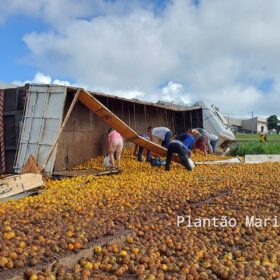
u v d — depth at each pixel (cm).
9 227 638
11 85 2342
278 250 654
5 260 518
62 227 678
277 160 2462
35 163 1395
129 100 2056
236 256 635
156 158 1839
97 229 689
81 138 1925
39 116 1554
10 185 1102
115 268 551
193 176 1444
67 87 1546
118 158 1770
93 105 1564
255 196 1076
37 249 566
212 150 2677
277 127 8588
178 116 2914
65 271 530
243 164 1978
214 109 3161
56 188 1191
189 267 560
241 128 8394
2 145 1641
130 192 1072
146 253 616
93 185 1237
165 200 980
